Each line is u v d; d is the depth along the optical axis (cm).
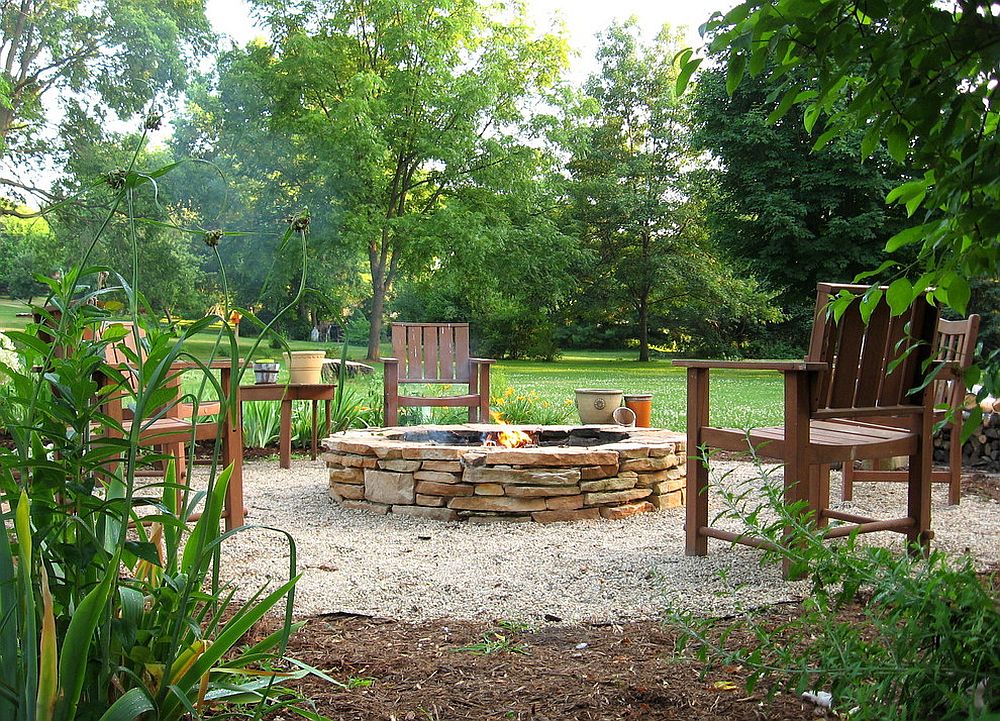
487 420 686
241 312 144
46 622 120
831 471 568
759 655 159
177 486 146
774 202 1970
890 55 121
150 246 1742
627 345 3369
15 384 144
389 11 2212
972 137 129
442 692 195
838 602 156
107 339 146
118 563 132
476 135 2330
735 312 2906
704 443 335
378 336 2389
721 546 357
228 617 253
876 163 1938
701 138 2077
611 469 433
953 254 138
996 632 131
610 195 2980
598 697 191
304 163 2264
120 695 138
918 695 134
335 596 283
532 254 2473
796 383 296
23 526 121
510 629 246
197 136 2255
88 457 140
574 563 331
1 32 1739
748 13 130
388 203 2411
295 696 181
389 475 441
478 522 418
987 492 495
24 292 1075
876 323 311
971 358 418
